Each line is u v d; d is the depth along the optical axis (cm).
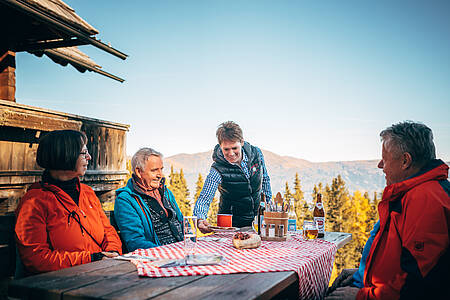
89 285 137
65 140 223
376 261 182
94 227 233
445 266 152
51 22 438
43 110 441
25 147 432
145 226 275
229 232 289
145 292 129
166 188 322
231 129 338
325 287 210
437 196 159
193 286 136
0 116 382
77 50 704
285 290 171
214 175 342
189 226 187
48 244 201
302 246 233
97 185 566
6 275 191
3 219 197
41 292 132
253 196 363
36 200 203
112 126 593
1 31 503
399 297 157
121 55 564
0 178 400
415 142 181
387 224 179
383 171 196
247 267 167
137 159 290
